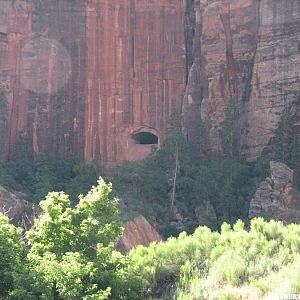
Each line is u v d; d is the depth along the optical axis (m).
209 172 58.12
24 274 25.41
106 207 28.41
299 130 59.19
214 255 30.09
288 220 51.78
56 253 26.98
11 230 27.48
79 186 58.91
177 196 58.94
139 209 54.94
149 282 28.92
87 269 25.50
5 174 60.31
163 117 66.75
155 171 60.50
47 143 66.75
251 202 53.47
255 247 30.47
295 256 28.94
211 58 65.00
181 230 55.31
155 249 31.88
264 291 26.44
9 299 25.80
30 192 59.56
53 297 25.20
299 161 58.12
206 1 66.12
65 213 27.91
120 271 26.53
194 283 27.78
